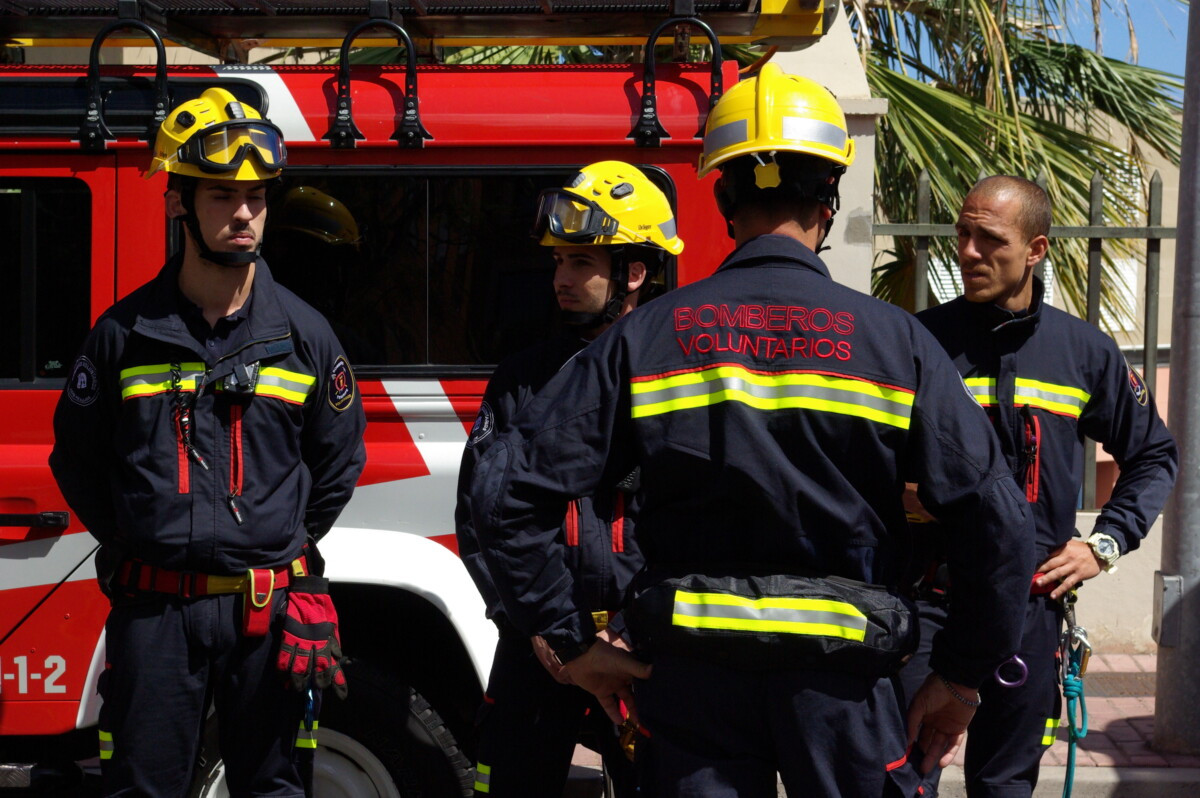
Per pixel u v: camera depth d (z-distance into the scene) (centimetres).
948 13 689
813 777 184
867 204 507
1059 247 616
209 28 360
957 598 193
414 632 318
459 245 309
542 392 203
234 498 252
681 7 305
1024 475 285
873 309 192
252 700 257
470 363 310
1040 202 285
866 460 188
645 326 196
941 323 296
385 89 309
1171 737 436
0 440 303
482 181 309
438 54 389
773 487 184
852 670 187
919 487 190
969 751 294
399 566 300
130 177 303
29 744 330
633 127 306
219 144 242
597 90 310
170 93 304
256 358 255
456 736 314
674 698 191
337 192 309
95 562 274
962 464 186
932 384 188
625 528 243
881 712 190
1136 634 557
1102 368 292
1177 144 698
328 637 261
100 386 254
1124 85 694
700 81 313
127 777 252
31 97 301
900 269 623
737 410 186
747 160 201
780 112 199
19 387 303
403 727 303
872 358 188
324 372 266
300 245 309
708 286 197
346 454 274
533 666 261
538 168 307
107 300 303
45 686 299
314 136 305
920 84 646
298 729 265
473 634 298
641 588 196
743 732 189
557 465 192
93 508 261
